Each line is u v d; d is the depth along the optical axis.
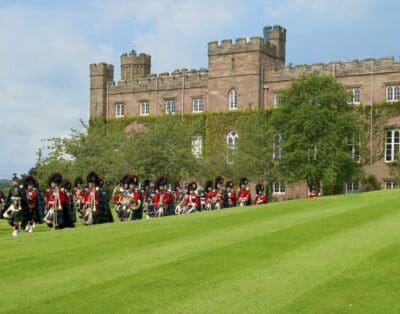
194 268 15.09
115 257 17.00
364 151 65.94
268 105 72.31
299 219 22.50
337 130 56.69
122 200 32.16
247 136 63.22
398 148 64.75
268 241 18.08
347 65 68.00
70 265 16.28
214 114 74.62
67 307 12.48
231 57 74.06
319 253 16.00
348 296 12.25
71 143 69.06
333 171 55.75
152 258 16.53
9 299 13.23
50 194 28.67
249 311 11.65
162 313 11.80
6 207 27.77
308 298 12.20
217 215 25.05
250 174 62.25
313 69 69.69
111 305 12.47
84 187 38.53
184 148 64.81
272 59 74.94
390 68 65.69
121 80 82.94
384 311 11.41
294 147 58.34
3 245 19.91
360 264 14.52
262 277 13.89
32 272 15.68
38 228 32.69
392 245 16.41
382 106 65.62
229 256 16.23
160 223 23.41
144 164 62.66
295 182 60.34
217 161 64.38
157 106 80.12
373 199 28.95
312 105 57.62
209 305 12.12
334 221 21.48
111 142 69.31
